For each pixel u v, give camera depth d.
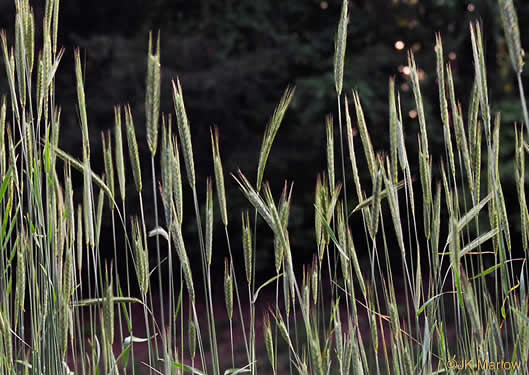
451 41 6.39
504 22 0.90
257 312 4.77
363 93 5.91
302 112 6.08
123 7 6.49
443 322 1.26
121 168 1.22
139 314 4.76
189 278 1.19
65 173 1.27
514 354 1.21
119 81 5.74
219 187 1.21
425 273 4.76
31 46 1.20
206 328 4.42
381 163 1.19
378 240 5.59
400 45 6.51
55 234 1.23
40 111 1.22
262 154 1.20
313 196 6.03
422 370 1.25
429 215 1.22
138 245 1.23
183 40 6.30
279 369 3.37
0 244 1.28
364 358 1.24
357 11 6.84
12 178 1.31
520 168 1.22
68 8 6.19
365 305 1.26
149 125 1.11
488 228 4.74
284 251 1.15
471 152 1.21
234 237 5.95
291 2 6.83
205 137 5.78
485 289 1.28
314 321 1.20
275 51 6.32
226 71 5.91
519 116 5.38
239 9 6.67
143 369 3.18
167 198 1.16
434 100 6.15
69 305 1.27
